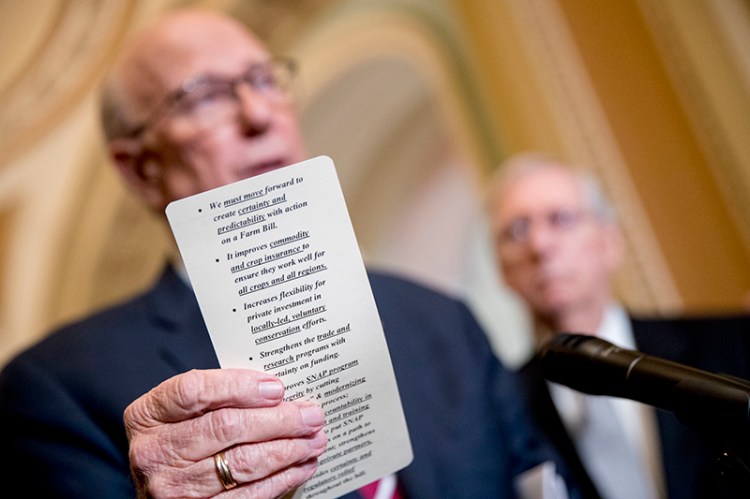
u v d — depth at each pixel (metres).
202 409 0.94
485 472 1.58
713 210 4.13
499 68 4.14
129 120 1.74
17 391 1.48
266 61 1.78
